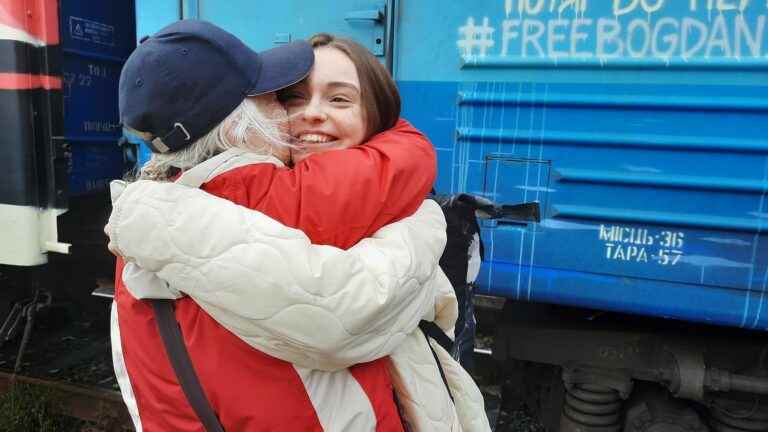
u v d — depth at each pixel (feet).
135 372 3.02
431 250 3.02
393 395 3.25
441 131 6.72
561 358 7.27
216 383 2.74
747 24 5.59
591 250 6.29
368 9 6.76
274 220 2.66
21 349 9.04
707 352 6.82
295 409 2.75
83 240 10.22
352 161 2.84
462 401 3.82
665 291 6.10
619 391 7.07
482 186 6.61
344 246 2.80
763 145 5.64
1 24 7.47
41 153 7.84
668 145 5.91
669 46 5.82
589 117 6.13
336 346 2.63
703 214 5.90
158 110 2.69
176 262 2.60
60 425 8.91
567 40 6.11
